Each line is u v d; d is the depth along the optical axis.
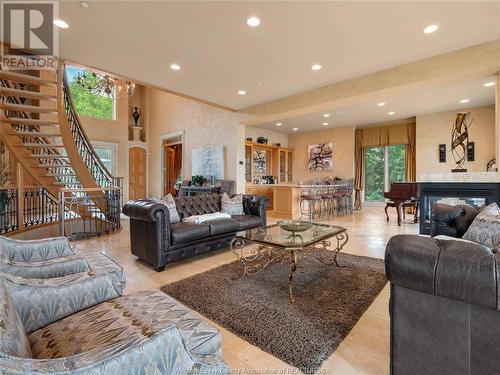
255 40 3.44
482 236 2.28
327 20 3.00
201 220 3.76
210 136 8.23
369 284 2.74
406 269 1.18
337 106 5.31
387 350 1.72
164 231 3.17
